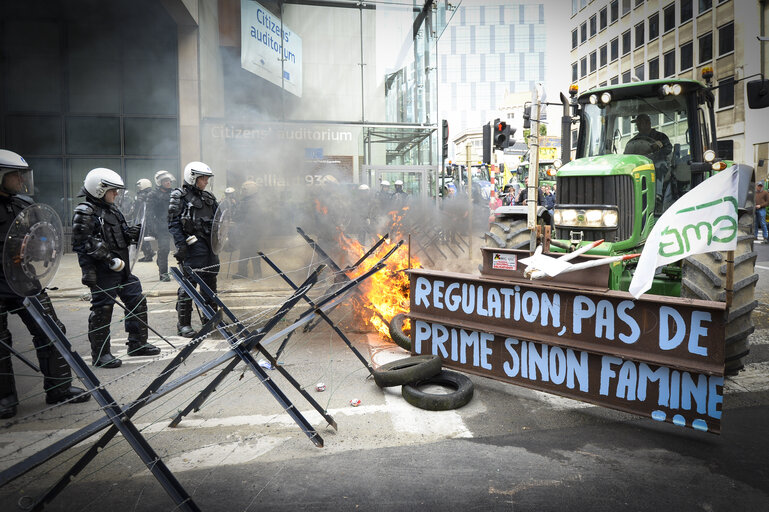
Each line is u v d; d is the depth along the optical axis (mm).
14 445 3377
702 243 3133
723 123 29500
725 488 2803
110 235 4875
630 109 5652
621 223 4785
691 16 32031
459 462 3100
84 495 2797
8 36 14312
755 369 4715
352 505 2670
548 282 3820
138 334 5215
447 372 4430
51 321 2305
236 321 3133
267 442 3385
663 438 3400
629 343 3451
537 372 3900
